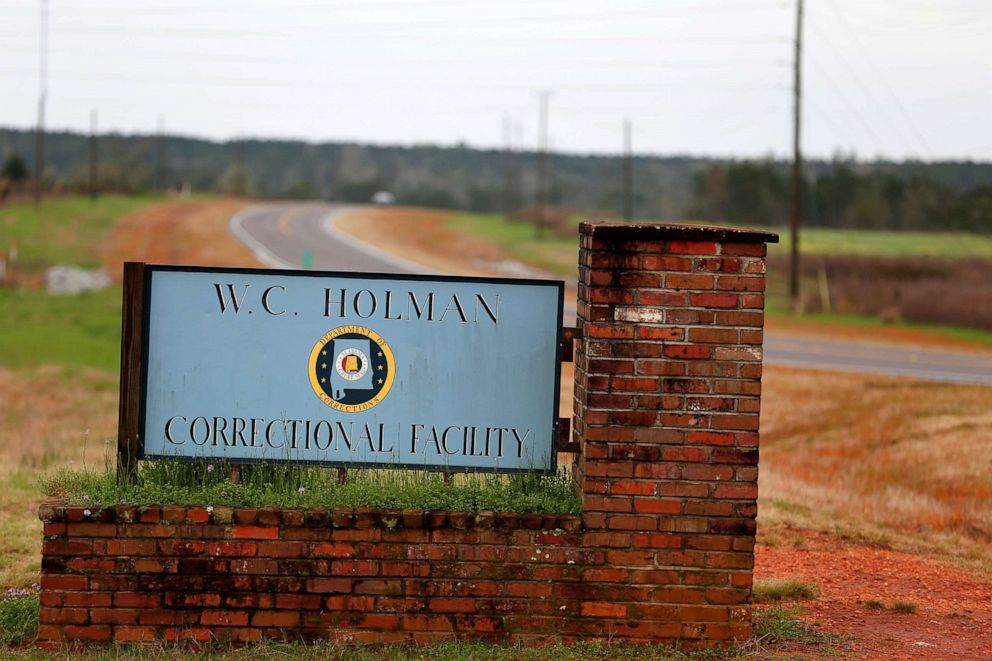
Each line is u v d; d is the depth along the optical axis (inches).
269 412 370.6
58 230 3602.4
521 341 370.3
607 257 344.8
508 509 350.3
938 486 911.7
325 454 370.3
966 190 5866.1
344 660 332.8
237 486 356.8
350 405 370.6
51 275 2910.9
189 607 347.3
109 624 346.6
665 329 345.7
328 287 370.3
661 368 346.0
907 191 5821.9
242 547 346.6
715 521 347.6
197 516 346.0
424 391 370.9
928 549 579.2
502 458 371.6
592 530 347.6
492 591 348.5
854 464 1024.9
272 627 347.6
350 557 347.3
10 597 397.7
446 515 346.6
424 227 4638.3
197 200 5295.3
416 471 370.6
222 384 370.0
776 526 602.5
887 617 394.3
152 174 7426.2
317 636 347.6
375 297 370.3
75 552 346.3
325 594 347.6
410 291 370.0
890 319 2492.6
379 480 370.6
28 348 2106.3
